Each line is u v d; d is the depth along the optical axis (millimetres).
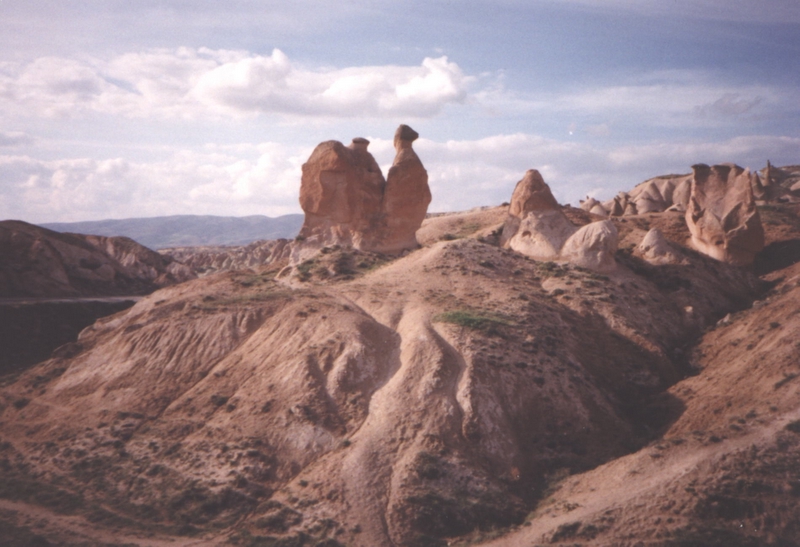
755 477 35781
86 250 111812
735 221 73938
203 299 61500
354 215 71500
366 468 41125
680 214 89500
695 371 52094
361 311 55750
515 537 36656
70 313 82375
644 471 38656
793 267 73188
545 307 56594
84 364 58531
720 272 70062
